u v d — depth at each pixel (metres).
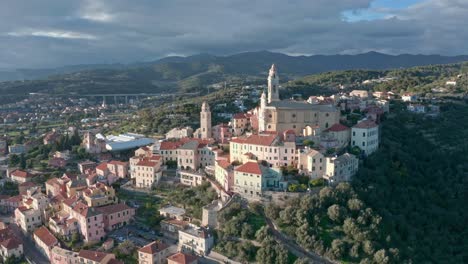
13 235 187.12
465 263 162.88
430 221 178.25
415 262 149.12
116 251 163.00
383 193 178.38
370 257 143.25
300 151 187.00
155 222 185.38
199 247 159.12
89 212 175.62
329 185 175.25
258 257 147.00
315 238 149.62
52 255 167.00
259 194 174.88
